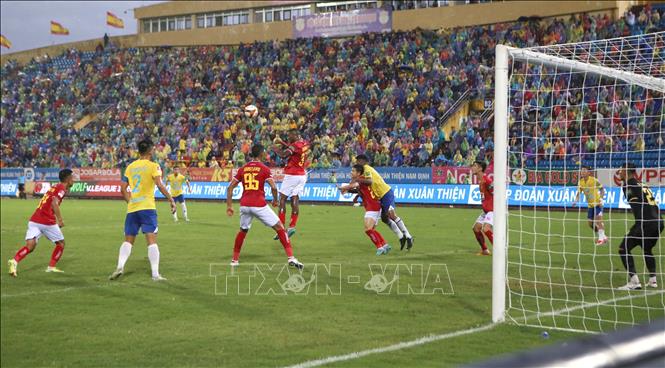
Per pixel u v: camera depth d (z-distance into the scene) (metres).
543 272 10.91
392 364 5.60
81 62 54.12
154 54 51.19
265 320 7.39
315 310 7.91
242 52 47.00
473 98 34.72
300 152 15.99
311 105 39.06
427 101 35.34
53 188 10.97
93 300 8.60
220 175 36.84
